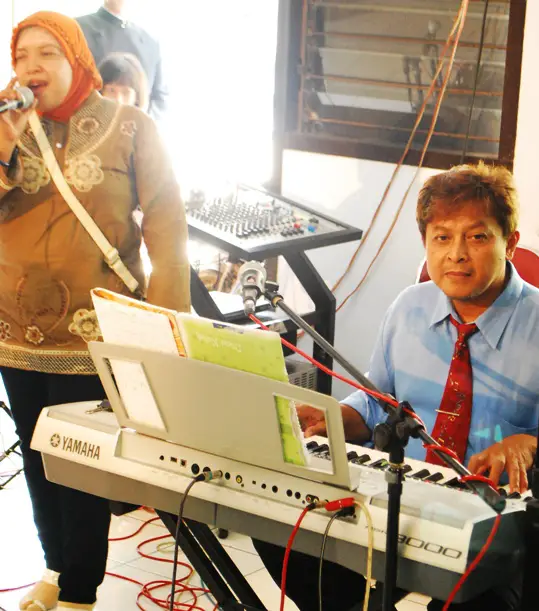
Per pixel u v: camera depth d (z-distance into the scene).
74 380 2.30
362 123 3.64
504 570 1.47
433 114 3.48
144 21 4.10
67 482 1.89
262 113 3.91
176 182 2.33
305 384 3.16
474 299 2.08
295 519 1.55
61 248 2.23
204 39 4.02
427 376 2.16
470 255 2.04
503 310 2.08
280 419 1.51
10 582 2.62
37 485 2.37
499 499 1.44
